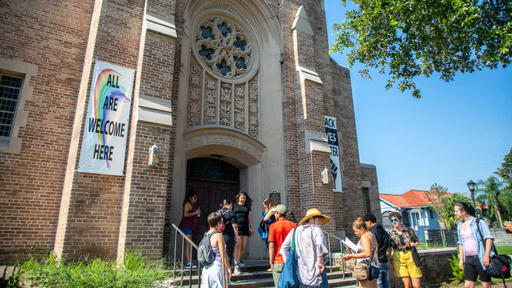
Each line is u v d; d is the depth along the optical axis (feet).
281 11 44.09
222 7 41.98
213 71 38.91
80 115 26.04
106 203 24.64
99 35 27.58
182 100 33.35
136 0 30.25
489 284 17.02
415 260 20.74
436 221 143.74
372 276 17.22
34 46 27.81
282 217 18.17
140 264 21.68
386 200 154.30
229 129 36.40
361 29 35.76
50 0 29.35
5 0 27.22
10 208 24.18
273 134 39.40
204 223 35.91
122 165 25.80
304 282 13.32
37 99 27.02
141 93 26.76
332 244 35.09
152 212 24.49
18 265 21.20
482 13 31.42
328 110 46.26
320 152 37.73
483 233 17.46
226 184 39.11
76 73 29.22
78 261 22.61
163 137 26.53
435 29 32.40
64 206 24.61
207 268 16.61
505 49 28.76
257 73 42.55
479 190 133.28
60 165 26.78
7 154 24.93
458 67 36.22
